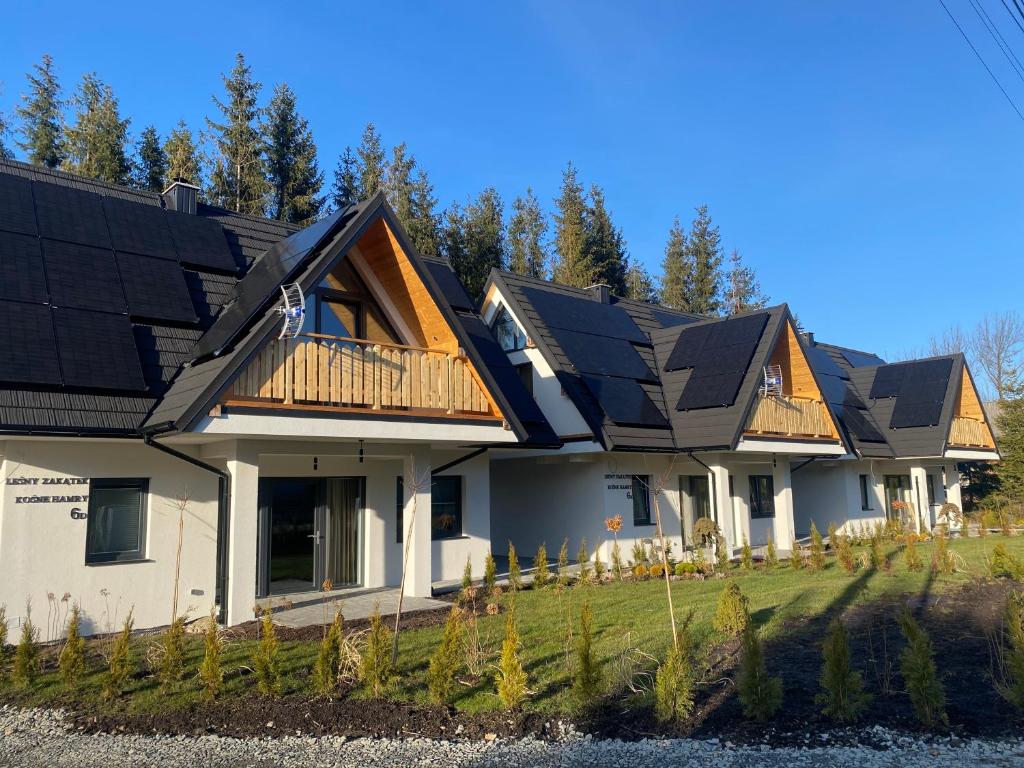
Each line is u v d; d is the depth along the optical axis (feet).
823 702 22.13
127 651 24.93
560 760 18.94
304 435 36.09
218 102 114.32
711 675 25.26
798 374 72.13
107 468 36.37
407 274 42.91
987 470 108.99
